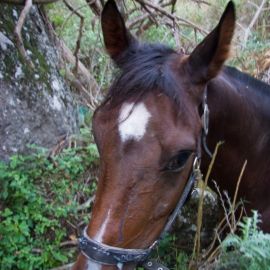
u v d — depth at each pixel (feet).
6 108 4.82
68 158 4.98
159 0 6.55
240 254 3.62
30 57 5.26
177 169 3.00
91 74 6.81
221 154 3.82
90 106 6.02
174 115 2.97
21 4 4.62
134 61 3.16
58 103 5.40
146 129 2.91
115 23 3.38
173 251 4.64
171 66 3.18
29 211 4.50
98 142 3.04
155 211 3.01
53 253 4.39
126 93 3.02
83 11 8.00
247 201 4.11
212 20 9.64
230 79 3.88
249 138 3.90
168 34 7.23
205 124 3.27
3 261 4.26
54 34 6.23
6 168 4.59
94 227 2.91
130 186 2.89
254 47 7.84
